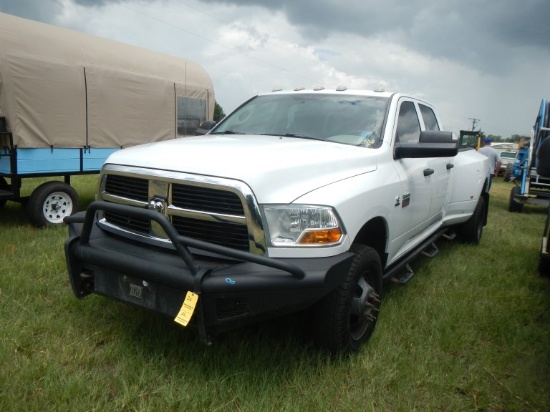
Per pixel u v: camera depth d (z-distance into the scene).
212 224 2.84
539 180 11.88
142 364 3.04
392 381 3.03
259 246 2.72
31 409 2.56
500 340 3.72
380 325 3.76
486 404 2.88
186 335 3.43
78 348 3.20
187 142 3.53
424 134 4.12
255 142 3.56
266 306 2.70
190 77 9.78
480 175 6.43
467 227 6.77
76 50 7.56
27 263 4.75
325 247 2.84
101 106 7.93
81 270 3.26
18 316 3.61
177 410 2.66
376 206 3.36
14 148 6.69
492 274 5.39
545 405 2.89
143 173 3.04
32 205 6.69
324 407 2.71
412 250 4.73
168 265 2.76
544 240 5.28
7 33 6.67
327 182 3.07
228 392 2.82
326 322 3.09
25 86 6.79
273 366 3.11
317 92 4.67
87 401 2.64
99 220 3.41
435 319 4.00
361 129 4.03
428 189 4.61
